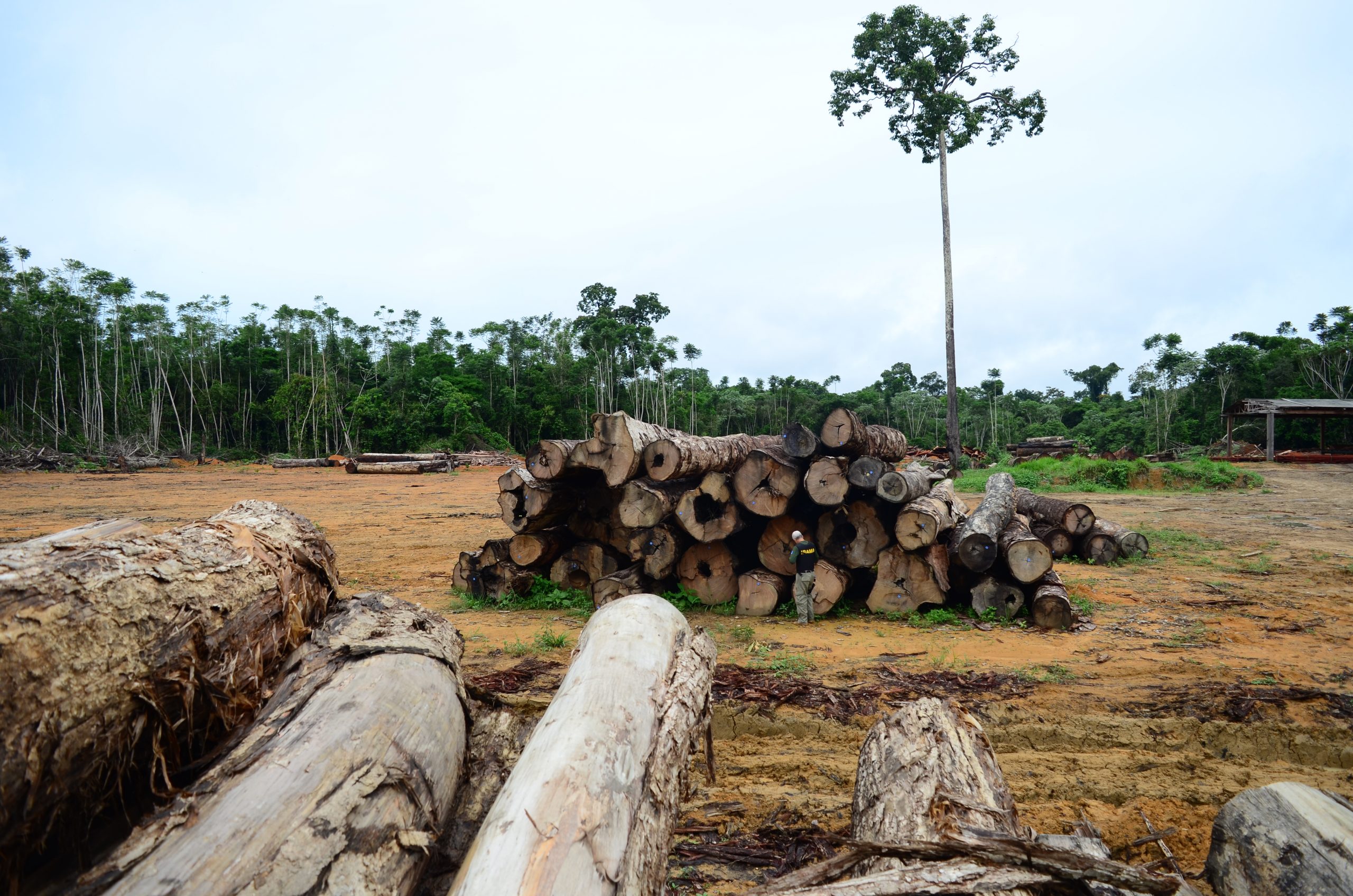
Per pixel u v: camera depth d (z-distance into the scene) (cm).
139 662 242
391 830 254
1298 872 303
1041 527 1317
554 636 781
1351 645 732
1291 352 5988
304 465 4303
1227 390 5844
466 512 2034
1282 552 1281
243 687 301
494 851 224
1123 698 588
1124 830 414
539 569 970
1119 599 954
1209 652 713
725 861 385
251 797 232
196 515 1852
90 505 2095
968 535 861
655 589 952
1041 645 753
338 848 231
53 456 4069
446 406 6034
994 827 302
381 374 7000
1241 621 830
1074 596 958
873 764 373
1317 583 1027
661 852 272
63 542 266
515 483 913
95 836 244
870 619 880
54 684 209
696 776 484
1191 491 2438
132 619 242
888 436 1195
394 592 1015
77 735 216
